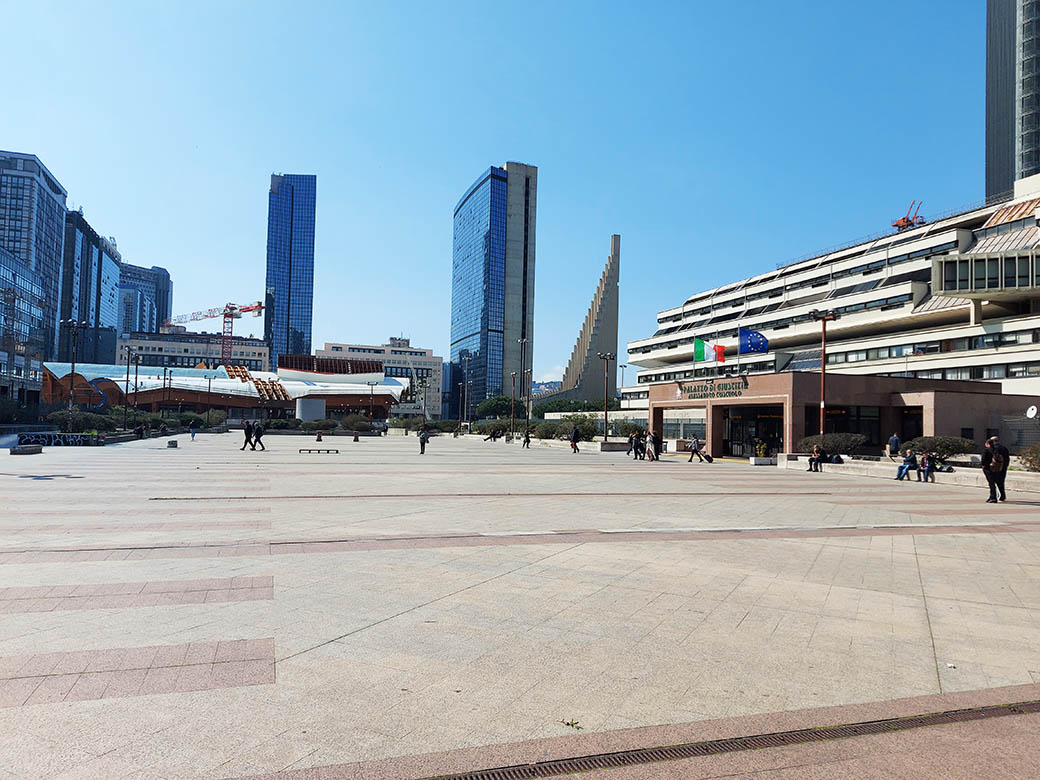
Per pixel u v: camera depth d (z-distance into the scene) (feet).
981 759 12.32
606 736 12.92
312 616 20.29
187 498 49.37
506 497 53.98
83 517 39.24
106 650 17.01
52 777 10.96
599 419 282.77
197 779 11.02
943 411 115.24
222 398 380.58
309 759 11.77
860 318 243.40
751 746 12.68
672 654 17.54
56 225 570.05
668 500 54.34
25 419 218.79
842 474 92.94
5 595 22.24
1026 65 363.76
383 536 34.27
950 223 233.96
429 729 13.03
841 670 16.67
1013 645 18.81
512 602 22.21
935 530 40.19
